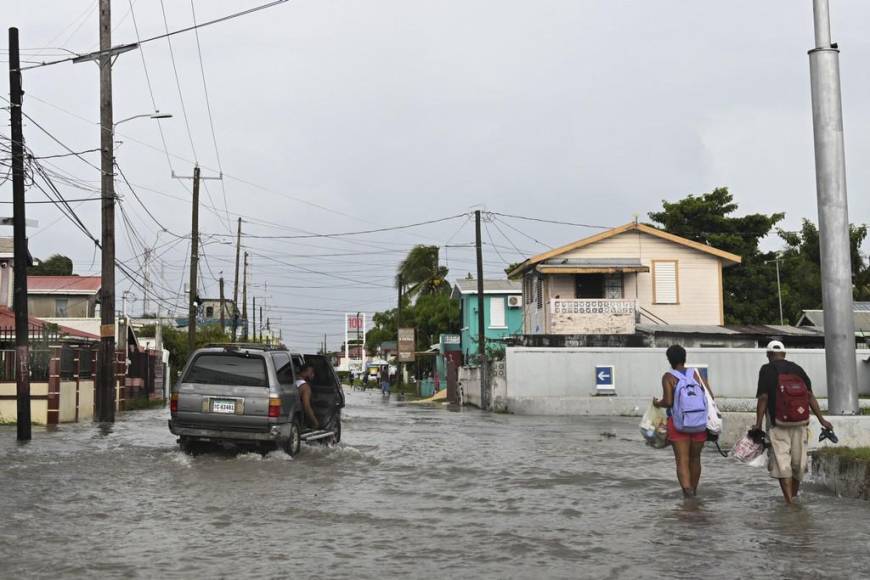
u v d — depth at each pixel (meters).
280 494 10.12
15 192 17.59
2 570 6.40
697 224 47.88
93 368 26.66
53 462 12.98
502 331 53.03
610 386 32.09
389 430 21.25
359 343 140.50
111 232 23.47
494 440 18.23
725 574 6.45
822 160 13.59
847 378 13.35
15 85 17.77
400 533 7.92
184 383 13.76
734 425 16.62
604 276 38.44
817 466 11.09
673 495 10.30
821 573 6.46
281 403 13.66
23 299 17.22
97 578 6.19
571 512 9.10
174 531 7.89
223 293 61.00
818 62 13.73
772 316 48.03
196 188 39.12
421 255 68.94
